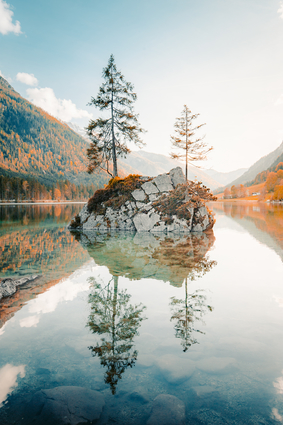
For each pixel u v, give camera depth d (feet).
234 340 14.84
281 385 11.08
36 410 9.80
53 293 23.20
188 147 92.38
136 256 38.70
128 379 11.60
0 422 9.11
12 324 17.25
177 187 82.53
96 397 10.52
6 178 462.19
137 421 9.20
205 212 77.87
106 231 75.46
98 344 14.64
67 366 12.62
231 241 52.70
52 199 581.94
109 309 19.56
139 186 85.71
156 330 16.17
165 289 23.91
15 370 12.33
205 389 10.89
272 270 30.07
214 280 26.48
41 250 43.62
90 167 103.50
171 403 10.04
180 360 12.95
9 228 77.00
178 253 40.73
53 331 16.25
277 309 19.25
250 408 9.78
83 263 34.32
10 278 24.94
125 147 102.42
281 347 14.07
